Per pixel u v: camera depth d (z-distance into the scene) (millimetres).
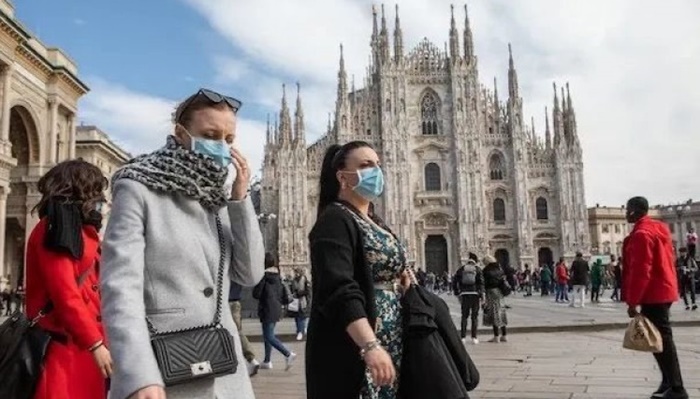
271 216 69500
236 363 4211
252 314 33625
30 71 48344
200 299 4305
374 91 81625
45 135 50906
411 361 5164
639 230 10250
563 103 80188
